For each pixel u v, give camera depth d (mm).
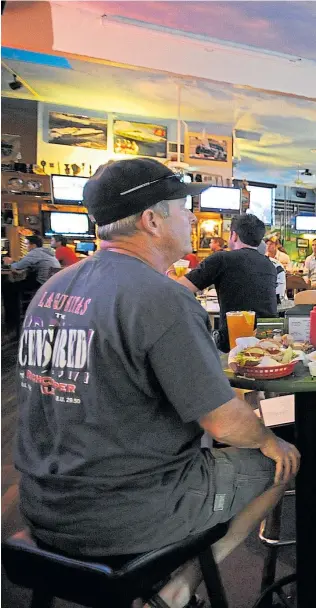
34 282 6234
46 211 6789
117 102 6934
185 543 1138
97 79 6059
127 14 3875
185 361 1064
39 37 4070
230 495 1243
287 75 4840
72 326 1131
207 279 2881
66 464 1092
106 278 1159
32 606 1113
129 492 1093
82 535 1095
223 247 6395
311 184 13164
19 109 7004
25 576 1079
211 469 1241
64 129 7207
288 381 1305
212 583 1213
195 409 1070
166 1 3670
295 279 6695
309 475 1422
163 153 7656
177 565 1126
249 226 2914
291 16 3877
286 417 1820
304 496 1433
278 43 4352
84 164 7352
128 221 1244
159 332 1060
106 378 1074
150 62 4430
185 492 1169
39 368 1176
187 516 1163
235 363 1408
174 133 7887
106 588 983
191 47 4387
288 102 6641
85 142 7324
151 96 6602
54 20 3881
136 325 1061
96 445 1071
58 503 1106
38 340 1195
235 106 6914
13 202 6812
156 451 1111
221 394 1083
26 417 1202
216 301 4227
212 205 7008
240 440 1168
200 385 1068
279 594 1651
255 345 1469
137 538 1099
